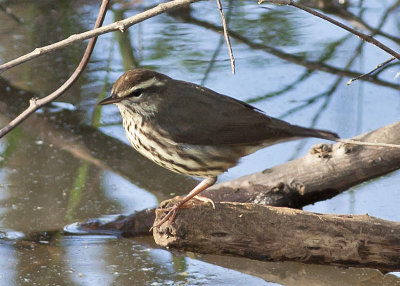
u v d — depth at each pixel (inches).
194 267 432.5
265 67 635.5
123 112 406.0
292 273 427.8
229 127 397.7
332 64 641.0
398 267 389.1
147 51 661.9
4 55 648.4
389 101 588.7
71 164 533.6
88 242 455.5
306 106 585.3
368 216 389.7
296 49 663.8
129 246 453.4
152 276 419.2
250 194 481.7
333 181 480.4
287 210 380.5
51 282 407.8
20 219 470.0
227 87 606.5
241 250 372.8
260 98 593.6
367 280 418.0
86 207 483.8
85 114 590.2
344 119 562.9
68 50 665.6
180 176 523.8
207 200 374.9
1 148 549.3
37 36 675.4
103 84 619.8
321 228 378.3
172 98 399.5
